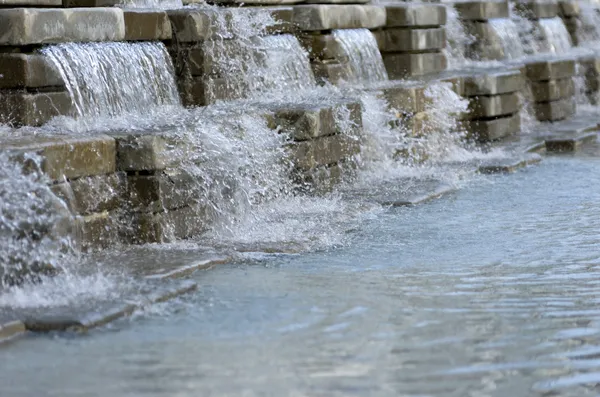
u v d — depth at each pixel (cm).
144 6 3222
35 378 1547
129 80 2870
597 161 4062
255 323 1825
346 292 2047
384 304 1955
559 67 5234
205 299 1988
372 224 2789
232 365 1594
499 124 4488
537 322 1831
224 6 3641
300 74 3766
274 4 3847
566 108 5338
